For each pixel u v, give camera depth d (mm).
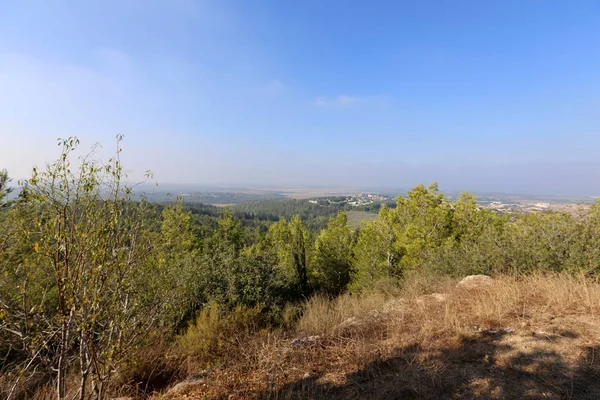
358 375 3213
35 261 2336
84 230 2391
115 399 3725
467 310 4691
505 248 7457
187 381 3691
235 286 8750
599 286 4793
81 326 2309
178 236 4289
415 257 12398
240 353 4246
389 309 5438
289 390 3080
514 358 3119
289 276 13055
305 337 4574
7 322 2260
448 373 3016
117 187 2619
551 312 4164
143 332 3143
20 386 2920
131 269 2812
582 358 2947
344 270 17438
